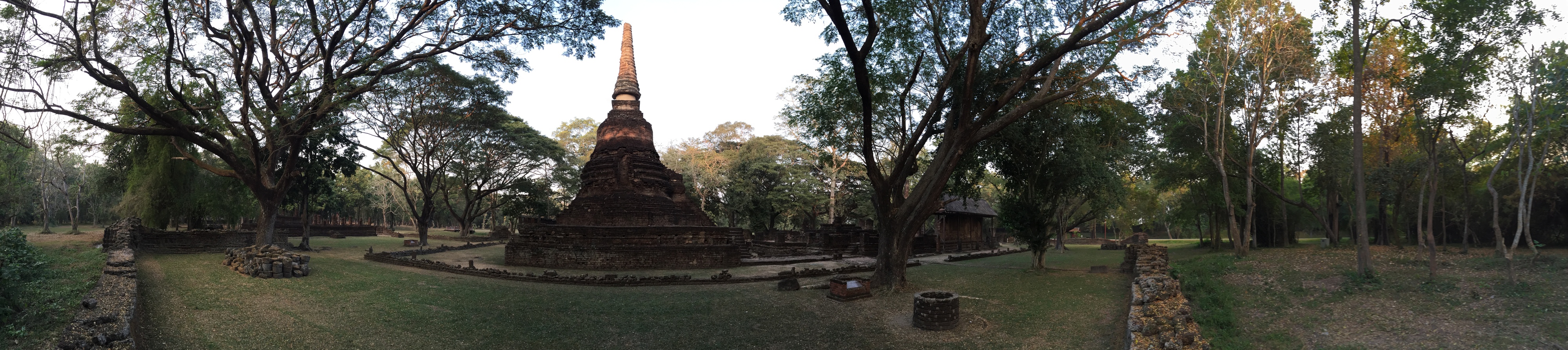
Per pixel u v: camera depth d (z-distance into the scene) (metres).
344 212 84.69
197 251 23.56
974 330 12.46
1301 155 28.25
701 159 58.62
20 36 16.97
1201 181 34.06
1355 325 11.54
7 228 11.66
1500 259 16.45
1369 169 25.34
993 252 40.34
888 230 18.22
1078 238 70.00
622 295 17.22
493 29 24.45
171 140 27.28
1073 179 24.08
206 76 21.08
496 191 52.62
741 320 13.77
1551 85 14.66
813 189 53.78
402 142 39.44
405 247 39.09
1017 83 16.14
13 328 8.99
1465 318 11.28
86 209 71.56
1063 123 22.05
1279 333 11.41
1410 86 19.16
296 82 22.06
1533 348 9.34
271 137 22.05
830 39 18.77
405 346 10.98
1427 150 18.64
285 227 47.97
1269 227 36.31
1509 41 16.50
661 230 26.91
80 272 14.84
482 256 32.31
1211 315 12.83
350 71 23.09
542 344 11.55
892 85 19.91
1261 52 24.03
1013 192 26.06
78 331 8.75
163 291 13.69
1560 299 11.63
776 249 36.16
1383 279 15.23
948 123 17.95
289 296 14.57
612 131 29.48
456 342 11.42
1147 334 9.25
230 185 32.09
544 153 52.22
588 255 25.48
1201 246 42.06
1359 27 16.23
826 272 23.39
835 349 11.32
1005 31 18.28
